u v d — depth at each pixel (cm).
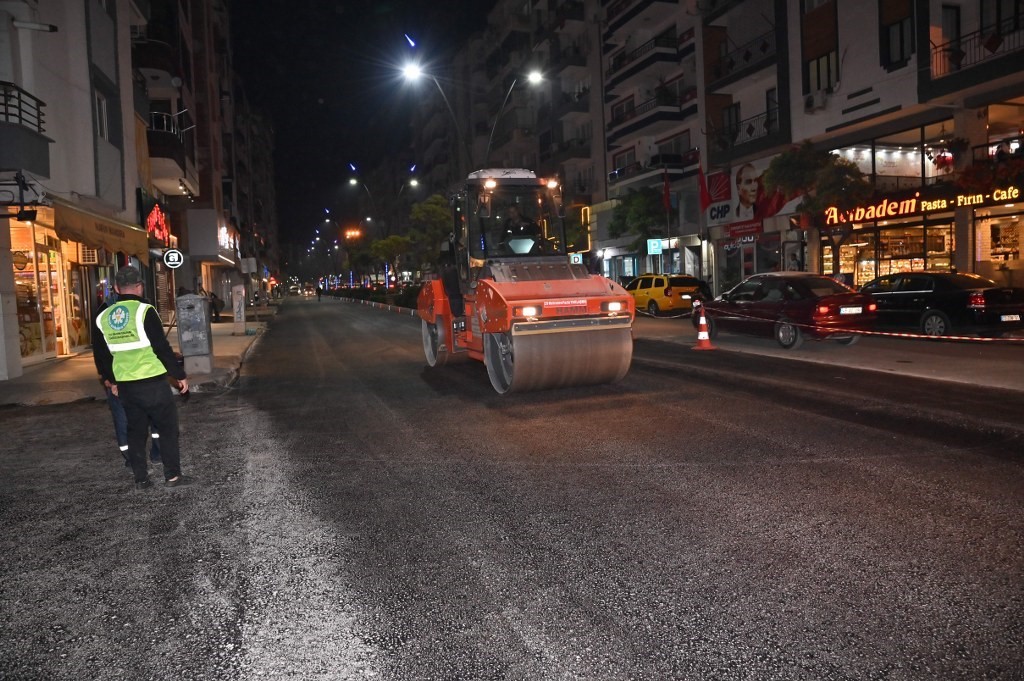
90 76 1611
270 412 945
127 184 1994
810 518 474
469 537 465
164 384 600
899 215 2258
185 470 656
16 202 1263
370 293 6247
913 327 1530
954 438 666
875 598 361
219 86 5619
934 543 426
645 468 606
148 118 2489
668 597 371
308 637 343
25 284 1548
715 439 695
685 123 3616
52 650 340
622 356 958
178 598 391
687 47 3578
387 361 1509
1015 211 1947
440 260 1186
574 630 340
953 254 2122
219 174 5072
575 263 1034
